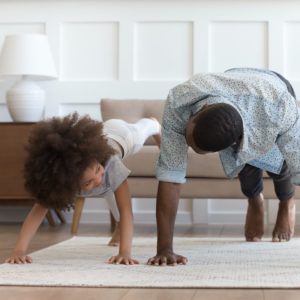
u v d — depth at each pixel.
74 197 1.61
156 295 1.34
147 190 3.13
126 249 1.84
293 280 1.51
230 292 1.37
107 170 1.79
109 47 3.91
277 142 1.67
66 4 3.91
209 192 3.11
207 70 3.85
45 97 3.78
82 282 1.47
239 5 3.82
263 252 2.14
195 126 1.50
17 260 1.82
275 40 3.81
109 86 3.89
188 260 1.90
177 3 3.86
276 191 2.51
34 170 1.59
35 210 1.86
